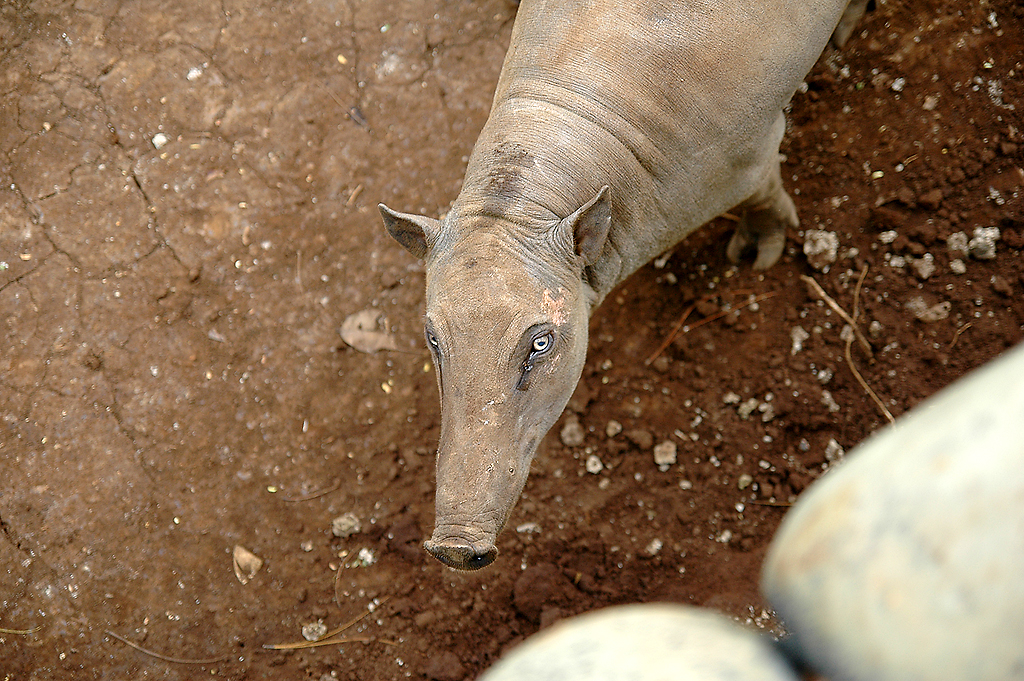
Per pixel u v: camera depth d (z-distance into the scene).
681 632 1.26
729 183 3.68
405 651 4.21
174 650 4.27
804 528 1.09
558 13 3.34
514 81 3.42
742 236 4.59
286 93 5.25
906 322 4.35
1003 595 0.85
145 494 4.55
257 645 4.27
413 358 4.74
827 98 4.80
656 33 3.20
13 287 4.92
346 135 5.17
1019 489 0.86
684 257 4.75
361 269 4.91
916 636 0.90
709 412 4.46
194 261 4.95
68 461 4.62
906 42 4.74
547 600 4.21
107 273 4.94
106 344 4.81
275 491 4.54
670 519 4.32
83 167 5.13
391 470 4.54
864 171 4.62
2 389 4.75
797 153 4.75
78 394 4.73
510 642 4.18
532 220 3.11
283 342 4.80
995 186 4.39
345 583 4.35
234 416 4.68
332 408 4.68
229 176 5.10
